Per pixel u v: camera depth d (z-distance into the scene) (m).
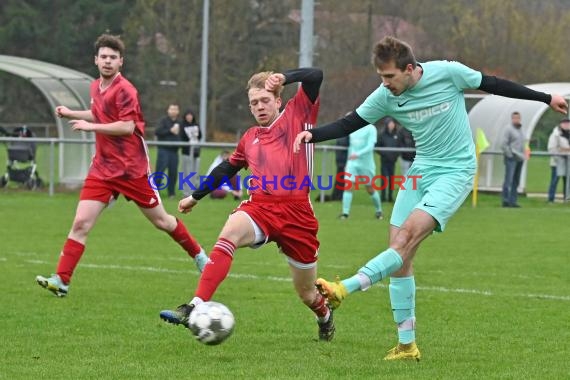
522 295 22.80
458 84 15.07
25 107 134.75
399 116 15.25
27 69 57.03
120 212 45.06
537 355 16.00
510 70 112.12
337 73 113.06
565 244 34.47
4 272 25.55
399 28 120.44
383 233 37.50
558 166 53.81
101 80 21.34
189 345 16.50
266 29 135.88
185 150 50.66
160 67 134.50
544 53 112.94
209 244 33.12
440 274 26.48
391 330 18.27
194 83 131.50
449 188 14.89
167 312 14.58
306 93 16.05
